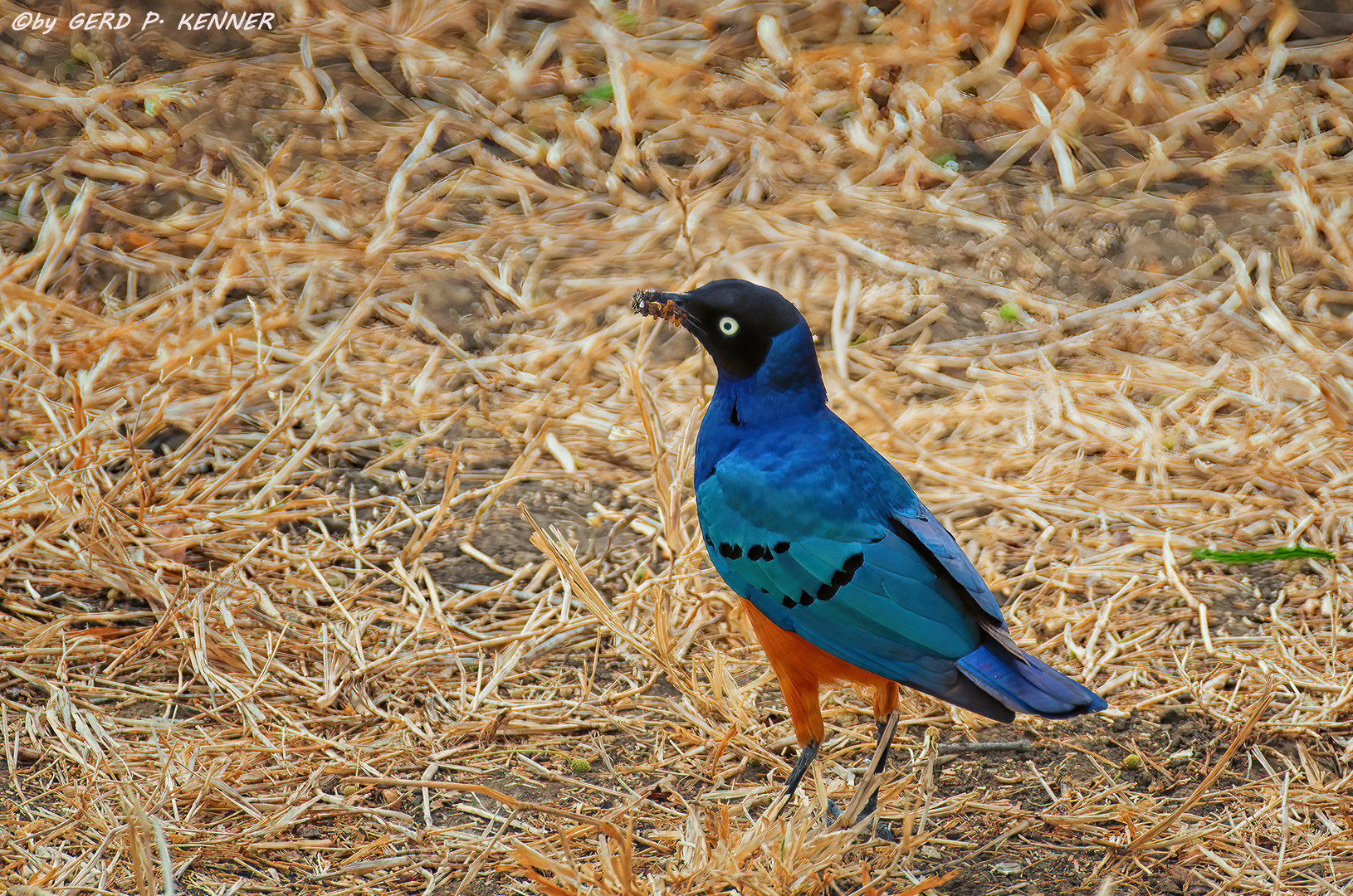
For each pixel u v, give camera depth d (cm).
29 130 1556
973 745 878
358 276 1405
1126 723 898
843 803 824
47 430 1159
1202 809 818
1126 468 1180
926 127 1602
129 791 771
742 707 891
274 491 1133
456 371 1298
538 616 1006
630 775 854
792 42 1720
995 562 1071
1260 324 1338
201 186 1494
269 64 1667
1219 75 1698
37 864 741
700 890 732
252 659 938
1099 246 1459
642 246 1438
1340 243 1430
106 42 1686
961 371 1297
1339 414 1201
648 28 1736
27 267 1348
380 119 1612
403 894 744
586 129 1577
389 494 1152
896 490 766
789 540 739
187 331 1298
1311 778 841
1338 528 1084
